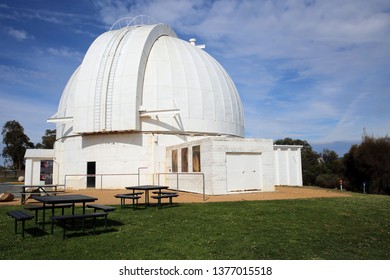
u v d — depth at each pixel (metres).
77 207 13.55
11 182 46.12
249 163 19.31
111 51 25.19
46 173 28.91
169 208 12.75
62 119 26.23
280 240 7.94
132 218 10.78
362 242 7.98
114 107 23.61
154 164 24.00
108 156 24.50
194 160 19.89
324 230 9.03
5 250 7.20
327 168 60.22
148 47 26.42
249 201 14.55
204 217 10.75
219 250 7.17
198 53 30.27
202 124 26.22
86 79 24.69
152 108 24.86
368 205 13.38
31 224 10.07
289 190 21.59
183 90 26.00
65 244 7.64
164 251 7.09
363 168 40.19
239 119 30.48
